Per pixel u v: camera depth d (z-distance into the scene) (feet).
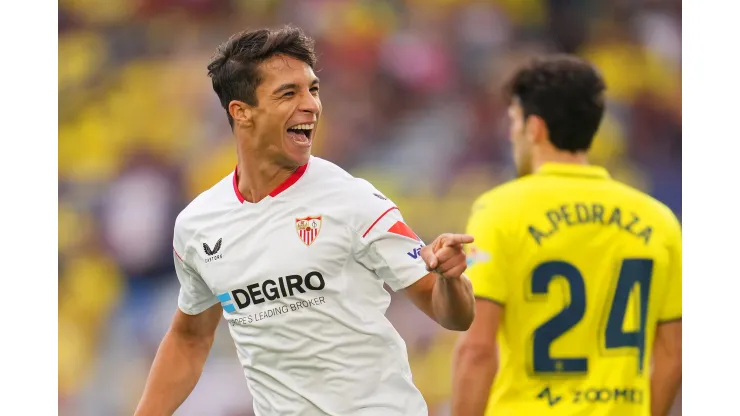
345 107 132.46
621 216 45.60
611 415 44.70
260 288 37.04
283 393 37.65
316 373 36.99
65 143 126.52
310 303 36.52
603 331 45.06
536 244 44.93
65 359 113.50
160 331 116.67
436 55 137.49
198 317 41.78
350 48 135.03
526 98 47.83
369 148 131.44
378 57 135.44
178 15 134.21
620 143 135.33
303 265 36.45
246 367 39.04
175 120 128.57
